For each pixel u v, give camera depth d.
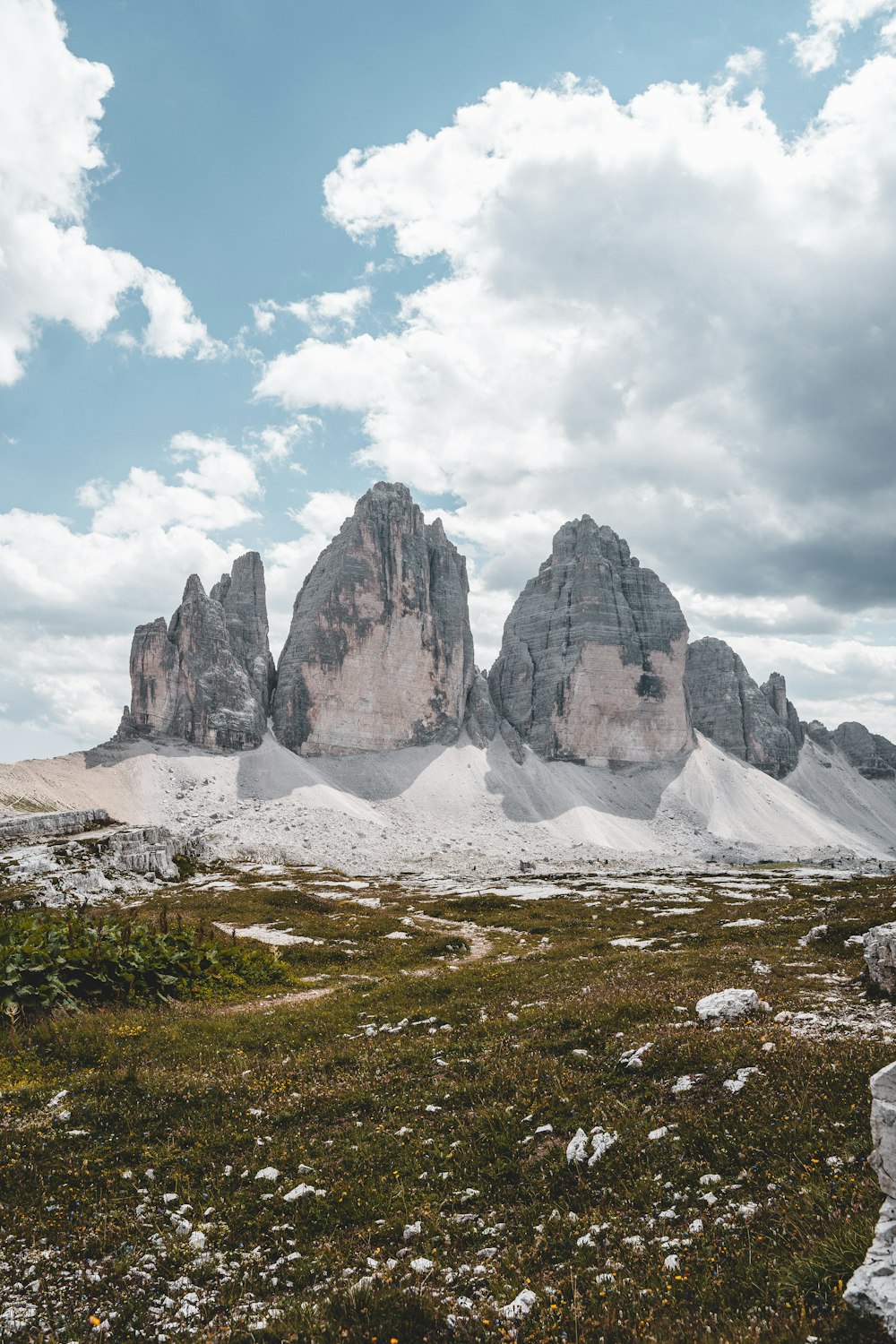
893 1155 7.76
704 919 47.19
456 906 63.78
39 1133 14.56
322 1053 19.42
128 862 74.12
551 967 30.62
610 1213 10.29
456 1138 13.46
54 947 26.11
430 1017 22.61
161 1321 9.02
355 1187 11.98
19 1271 10.12
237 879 78.50
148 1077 17.34
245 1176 12.67
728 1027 16.88
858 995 19.50
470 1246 10.17
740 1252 8.57
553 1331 7.84
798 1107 11.89
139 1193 12.24
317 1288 9.43
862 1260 7.47
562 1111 13.86
